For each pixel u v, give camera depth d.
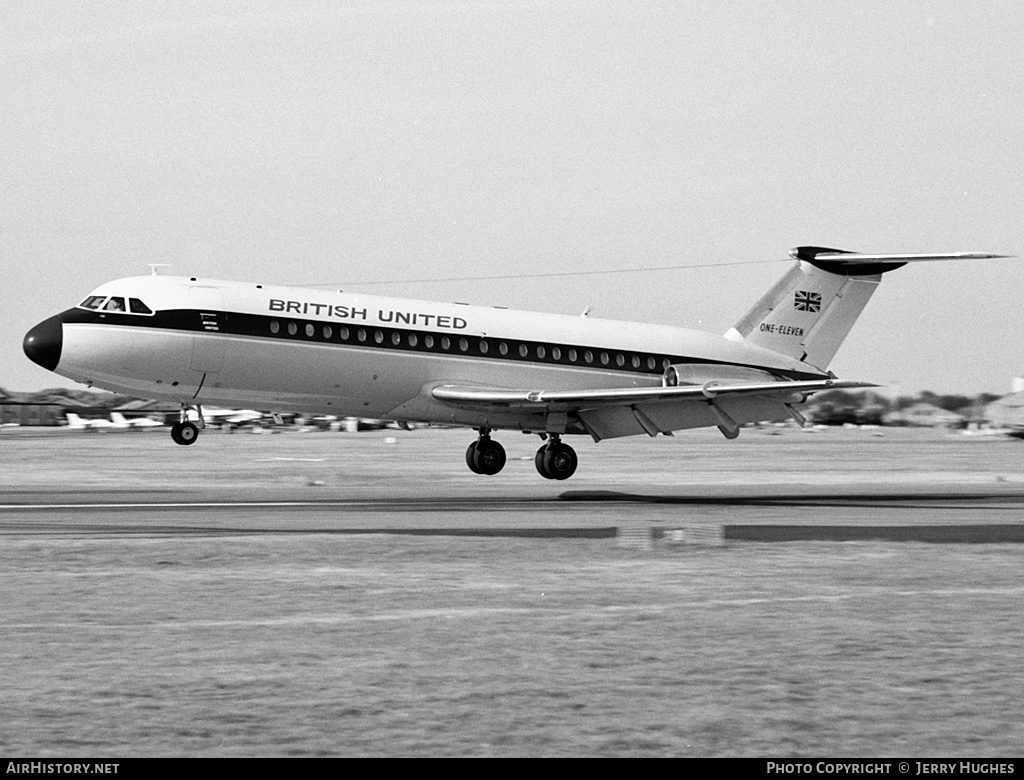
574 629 46.66
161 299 100.62
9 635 45.06
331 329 105.44
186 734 33.66
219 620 47.81
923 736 34.03
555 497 107.19
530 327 116.50
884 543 71.94
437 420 113.31
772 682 39.28
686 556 65.88
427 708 36.09
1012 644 44.66
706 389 108.50
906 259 125.94
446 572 59.31
